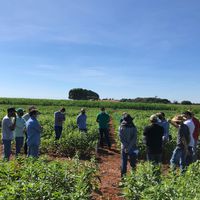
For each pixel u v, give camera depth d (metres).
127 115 13.03
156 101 98.69
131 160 12.90
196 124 14.07
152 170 9.09
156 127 13.02
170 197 6.96
